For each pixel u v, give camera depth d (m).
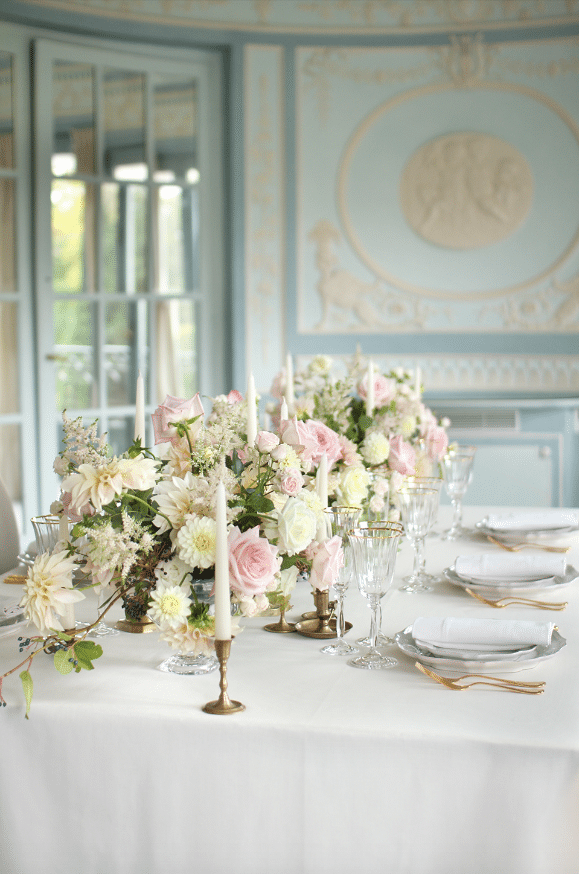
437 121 4.25
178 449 1.22
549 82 4.18
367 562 1.17
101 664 1.22
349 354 4.33
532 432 4.03
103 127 4.06
